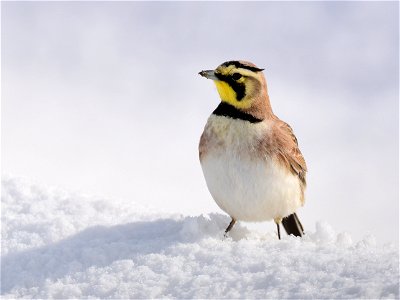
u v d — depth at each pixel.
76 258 12.84
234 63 13.23
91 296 11.23
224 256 11.85
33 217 14.90
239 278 10.88
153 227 14.15
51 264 12.66
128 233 13.91
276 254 11.70
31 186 16.33
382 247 12.12
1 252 13.45
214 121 13.32
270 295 10.21
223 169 13.23
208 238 12.77
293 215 14.68
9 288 12.09
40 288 11.84
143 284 11.22
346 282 10.23
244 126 13.14
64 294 11.41
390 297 9.66
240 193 13.30
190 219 13.28
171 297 10.74
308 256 11.39
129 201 16.12
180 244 12.52
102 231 14.10
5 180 16.53
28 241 13.90
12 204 15.59
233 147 13.13
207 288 10.74
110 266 12.02
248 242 12.54
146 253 12.42
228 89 13.16
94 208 15.48
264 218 13.85
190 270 11.53
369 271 10.53
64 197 15.94
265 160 13.12
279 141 13.27
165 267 11.69
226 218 14.79
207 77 13.23
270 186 13.23
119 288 11.22
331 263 10.99
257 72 13.27
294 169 13.64
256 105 13.27
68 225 14.40
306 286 10.27
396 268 10.58
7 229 14.41
